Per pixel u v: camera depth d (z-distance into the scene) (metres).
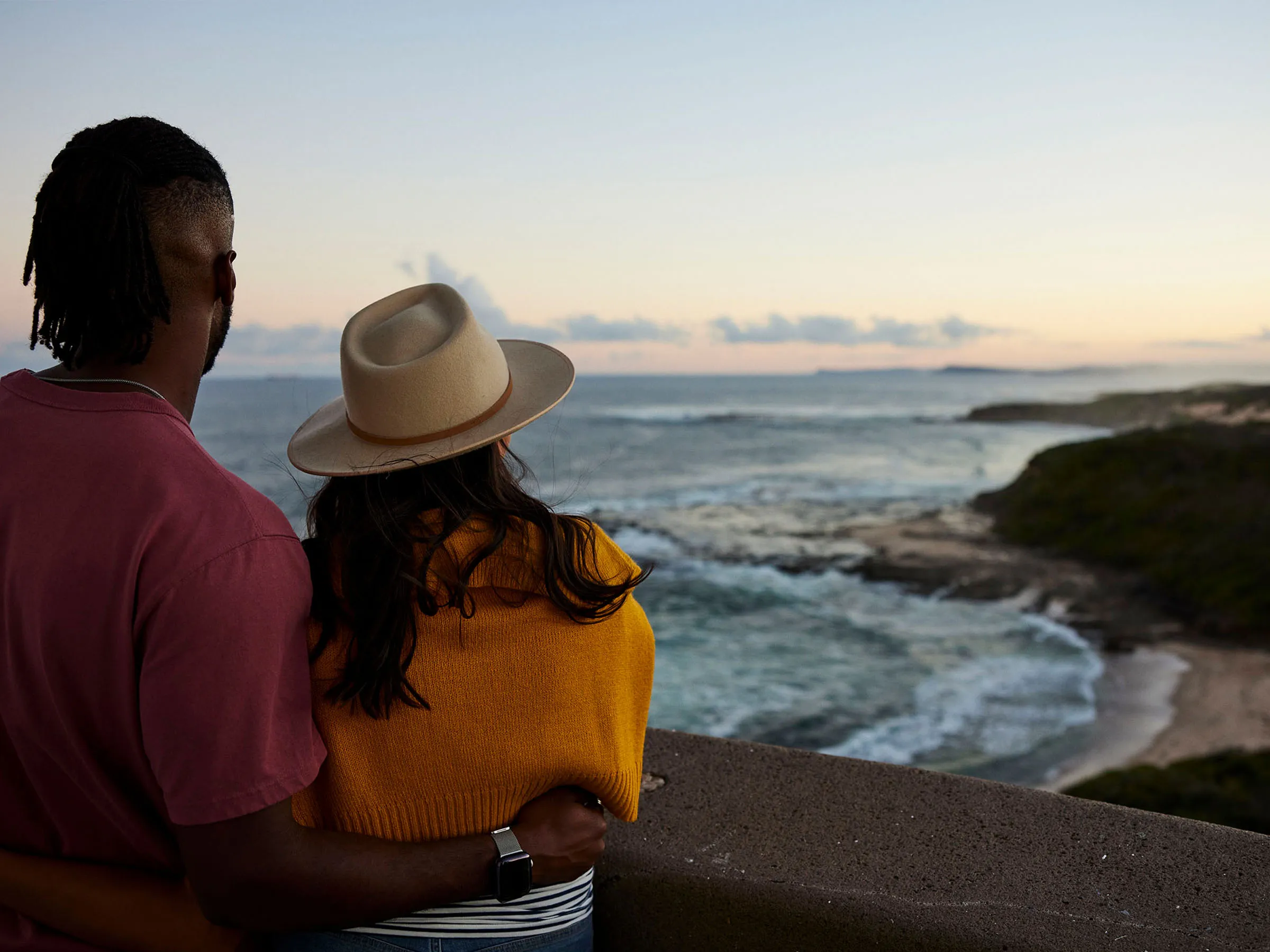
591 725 1.22
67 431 1.07
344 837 1.10
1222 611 22.23
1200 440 38.06
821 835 1.72
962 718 15.14
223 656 0.98
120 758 1.07
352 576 1.14
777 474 54.78
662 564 27.16
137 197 1.08
